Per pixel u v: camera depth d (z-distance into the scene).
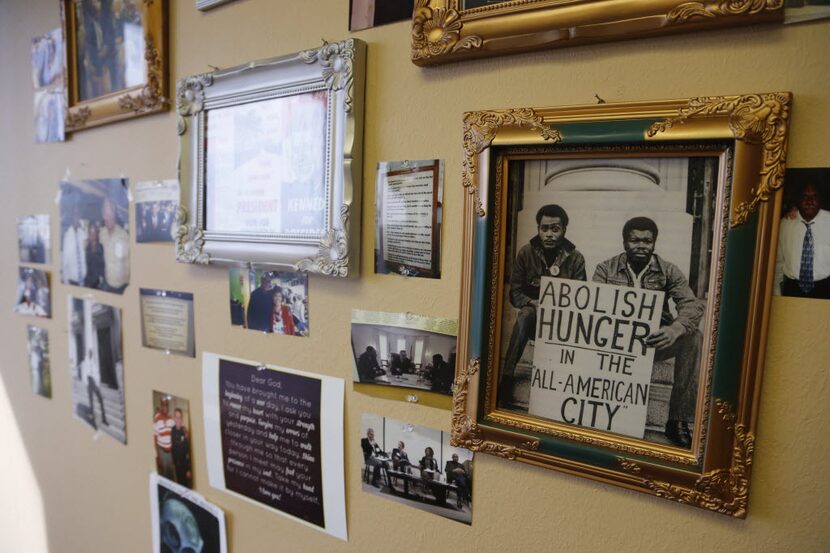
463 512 0.67
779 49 0.47
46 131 1.22
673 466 0.52
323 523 0.81
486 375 0.61
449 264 0.65
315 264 0.74
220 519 0.94
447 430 0.67
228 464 0.92
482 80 0.62
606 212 0.54
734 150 0.47
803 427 0.48
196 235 0.88
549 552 0.61
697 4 0.48
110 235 1.09
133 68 0.98
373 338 0.72
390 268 0.70
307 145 0.75
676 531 0.54
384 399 0.72
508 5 0.57
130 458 1.11
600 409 0.56
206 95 0.86
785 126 0.46
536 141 0.56
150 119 0.99
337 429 0.77
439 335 0.67
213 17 0.87
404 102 0.68
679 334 0.52
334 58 0.70
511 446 0.61
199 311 0.94
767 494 0.50
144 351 1.05
